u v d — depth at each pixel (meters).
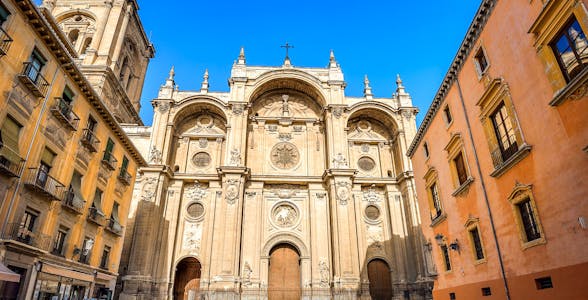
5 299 15.61
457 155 20.44
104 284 24.56
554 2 11.92
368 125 45.47
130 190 29.08
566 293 11.82
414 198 38.25
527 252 13.97
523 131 14.10
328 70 45.50
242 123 40.28
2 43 15.45
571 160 11.55
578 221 11.28
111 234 25.64
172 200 37.78
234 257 33.75
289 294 35.97
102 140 24.50
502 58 15.43
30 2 16.44
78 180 21.75
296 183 40.03
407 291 36.41
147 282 32.44
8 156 15.75
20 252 16.27
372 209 40.66
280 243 37.94
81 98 21.91
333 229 36.47
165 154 38.75
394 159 43.75
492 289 16.48
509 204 15.19
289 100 45.78
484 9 16.56
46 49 18.53
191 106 42.12
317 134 43.53
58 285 19.16
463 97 19.33
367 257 38.03
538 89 13.10
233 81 42.81
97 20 43.53
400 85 45.62
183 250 36.31
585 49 11.01
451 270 21.08
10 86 15.95
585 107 10.93
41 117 18.09
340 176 38.19
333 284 34.31
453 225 20.75
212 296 31.97
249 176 38.66
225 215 35.31
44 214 18.34
